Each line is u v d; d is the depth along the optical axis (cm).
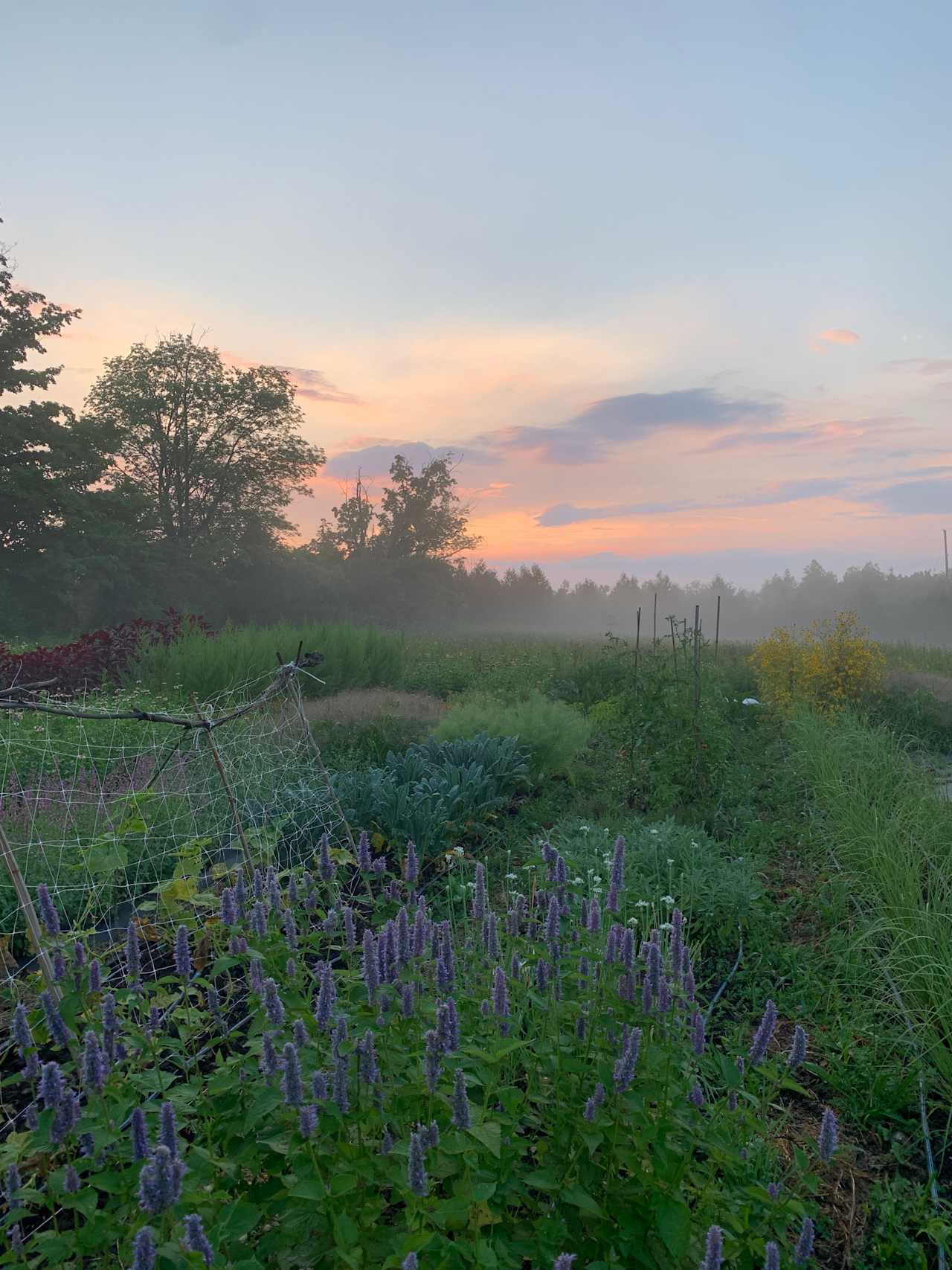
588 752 1013
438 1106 243
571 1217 236
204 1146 253
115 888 537
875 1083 362
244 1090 243
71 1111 207
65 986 256
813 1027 423
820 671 1288
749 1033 412
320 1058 249
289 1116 227
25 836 549
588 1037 272
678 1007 283
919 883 534
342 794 694
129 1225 204
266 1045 226
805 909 570
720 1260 193
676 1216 217
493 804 767
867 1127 353
